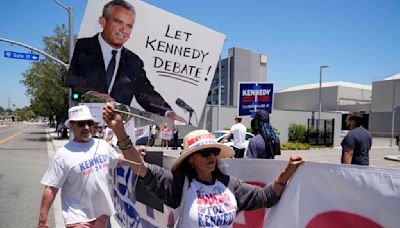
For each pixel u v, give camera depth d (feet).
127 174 11.10
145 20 9.75
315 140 99.91
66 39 88.38
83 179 9.92
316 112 106.42
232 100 222.48
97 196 10.18
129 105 9.69
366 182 5.89
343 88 215.51
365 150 14.40
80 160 9.94
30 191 25.52
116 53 9.45
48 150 61.26
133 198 10.54
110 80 9.45
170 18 10.09
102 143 10.73
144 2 9.73
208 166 7.16
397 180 5.42
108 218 10.79
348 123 14.94
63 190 10.06
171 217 7.76
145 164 7.12
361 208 5.96
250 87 21.08
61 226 17.07
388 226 5.52
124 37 9.51
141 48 9.75
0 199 22.94
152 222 9.12
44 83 88.84
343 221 6.24
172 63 10.27
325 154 73.87
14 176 32.24
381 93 181.47
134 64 9.70
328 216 6.51
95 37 9.28
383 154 80.94
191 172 7.38
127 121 10.25
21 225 17.40
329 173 6.54
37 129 188.65
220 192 7.17
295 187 7.22
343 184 6.28
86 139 10.26
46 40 87.35
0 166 39.19
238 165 8.66
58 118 102.47
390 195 5.51
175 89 10.36
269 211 7.82
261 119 12.90
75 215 9.81
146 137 25.67
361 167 5.98
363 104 195.72
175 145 69.36
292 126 99.91
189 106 10.58
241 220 8.43
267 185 7.79
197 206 6.92
